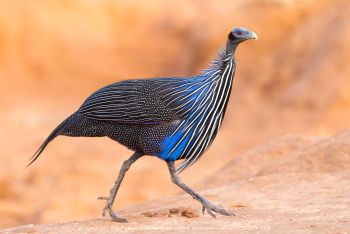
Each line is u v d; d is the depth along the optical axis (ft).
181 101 38.47
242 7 200.44
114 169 127.34
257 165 63.67
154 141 38.88
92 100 39.42
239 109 163.12
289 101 158.10
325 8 180.75
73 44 221.66
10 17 217.36
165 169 125.49
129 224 39.78
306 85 158.51
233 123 157.79
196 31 215.31
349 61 157.48
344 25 166.81
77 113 40.01
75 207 105.70
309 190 47.83
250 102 164.55
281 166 54.39
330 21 173.06
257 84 169.27
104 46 224.74
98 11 232.12
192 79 38.86
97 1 233.35
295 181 50.39
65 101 198.90
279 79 168.04
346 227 35.76
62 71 215.10
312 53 168.66
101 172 124.88
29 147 148.46
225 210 39.27
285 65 170.40
